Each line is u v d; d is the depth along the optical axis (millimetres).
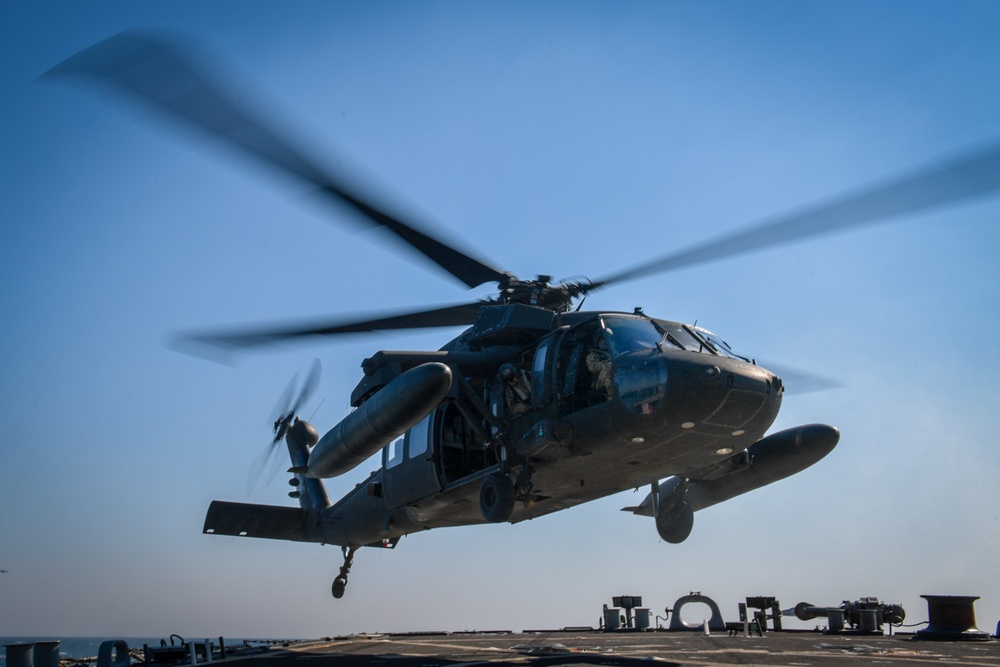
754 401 13336
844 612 19000
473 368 15664
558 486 16016
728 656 12828
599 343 14297
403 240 13008
